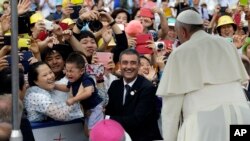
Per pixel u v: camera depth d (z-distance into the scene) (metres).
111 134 12.40
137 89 14.20
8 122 9.27
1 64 13.45
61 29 16.31
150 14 22.72
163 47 18.88
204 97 13.01
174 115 13.30
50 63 15.59
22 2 16.48
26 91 13.84
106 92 14.55
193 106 13.06
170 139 13.39
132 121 13.79
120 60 14.50
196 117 12.91
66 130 13.98
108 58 16.34
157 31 24.14
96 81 14.70
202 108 12.95
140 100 14.03
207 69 13.10
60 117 13.55
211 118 12.82
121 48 17.28
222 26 23.39
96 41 17.86
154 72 16.69
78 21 16.92
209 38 13.40
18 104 8.56
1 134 9.05
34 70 13.84
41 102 13.50
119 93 14.42
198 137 12.77
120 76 15.75
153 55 18.06
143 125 13.98
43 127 13.58
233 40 22.72
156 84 16.38
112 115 14.52
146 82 14.30
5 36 14.34
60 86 14.47
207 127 12.77
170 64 13.32
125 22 22.83
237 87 13.27
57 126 13.81
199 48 13.26
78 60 13.98
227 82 13.11
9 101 9.61
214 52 13.26
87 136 14.30
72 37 16.05
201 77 13.05
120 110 14.29
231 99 13.02
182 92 13.12
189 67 13.16
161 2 32.84
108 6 33.56
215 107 12.91
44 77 13.76
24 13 16.44
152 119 14.12
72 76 13.98
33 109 13.55
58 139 13.86
